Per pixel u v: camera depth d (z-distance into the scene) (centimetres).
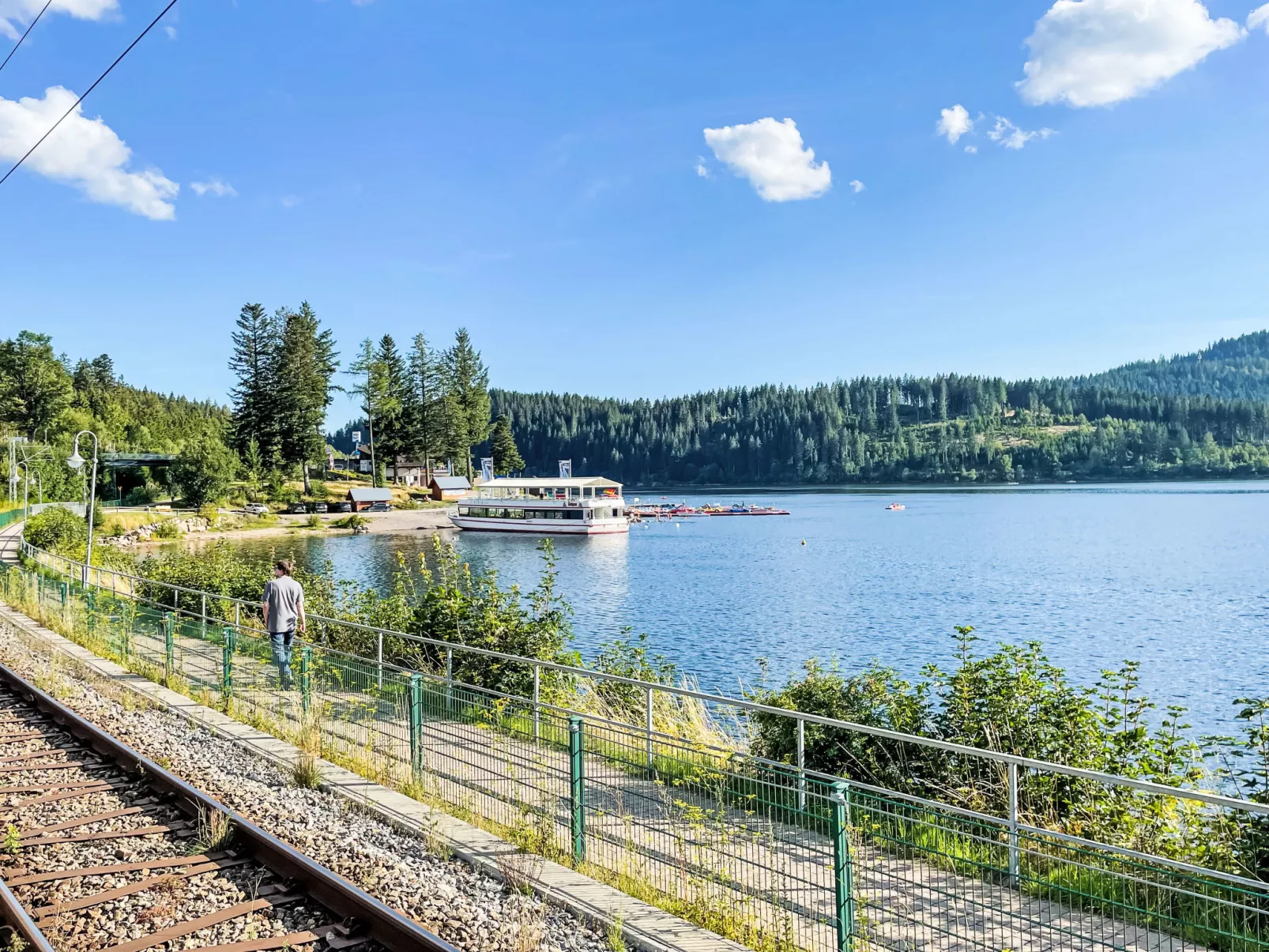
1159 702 2350
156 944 510
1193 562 6022
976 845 571
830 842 593
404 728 897
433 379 13250
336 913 543
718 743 1050
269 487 10850
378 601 1728
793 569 6006
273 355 11031
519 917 556
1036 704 901
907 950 503
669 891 596
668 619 3909
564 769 762
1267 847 650
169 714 1140
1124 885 518
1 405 11594
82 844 670
